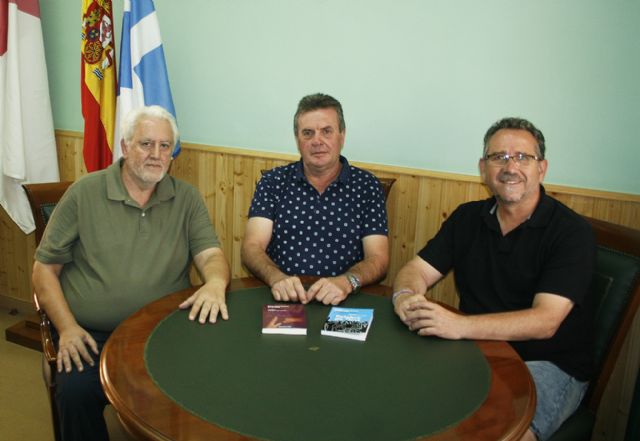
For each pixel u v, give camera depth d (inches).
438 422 40.7
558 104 86.0
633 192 83.9
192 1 106.4
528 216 66.6
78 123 121.5
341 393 44.3
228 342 53.0
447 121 93.2
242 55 105.0
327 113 78.9
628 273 62.6
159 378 45.6
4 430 88.0
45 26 119.5
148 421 39.6
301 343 53.3
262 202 83.7
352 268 74.3
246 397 43.0
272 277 70.1
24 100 112.7
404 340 55.2
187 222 78.1
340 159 85.5
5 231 129.7
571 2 82.4
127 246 72.7
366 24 95.0
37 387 101.1
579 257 61.9
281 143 105.7
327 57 98.9
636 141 82.7
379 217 82.6
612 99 82.8
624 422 86.8
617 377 86.6
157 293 73.5
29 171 115.3
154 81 101.4
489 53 88.3
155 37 101.0
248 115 107.2
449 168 94.7
